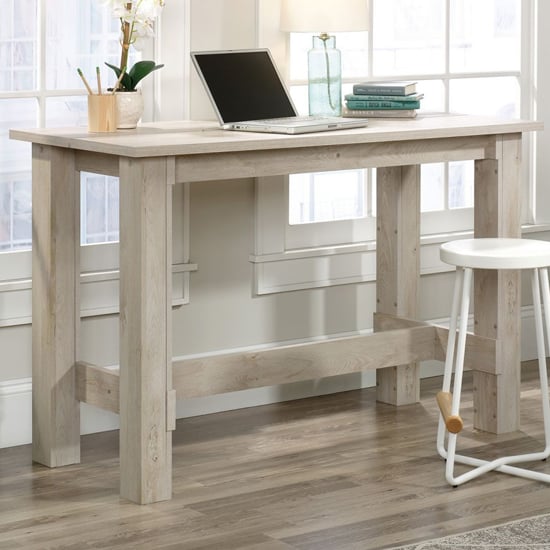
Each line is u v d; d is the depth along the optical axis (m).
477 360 5.07
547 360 6.34
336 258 5.70
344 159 4.60
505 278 4.99
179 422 5.27
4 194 4.87
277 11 5.35
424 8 5.89
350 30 5.18
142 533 3.97
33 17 4.82
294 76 5.59
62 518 4.11
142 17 4.57
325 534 3.96
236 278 5.43
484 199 5.03
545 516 4.08
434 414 5.41
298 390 5.68
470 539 3.88
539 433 5.09
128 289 4.22
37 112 4.90
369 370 5.43
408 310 5.55
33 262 4.66
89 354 5.07
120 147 4.06
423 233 6.00
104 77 5.04
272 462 4.72
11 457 4.79
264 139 4.29
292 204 5.64
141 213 4.11
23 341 4.93
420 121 5.02
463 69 6.05
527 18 6.21
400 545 3.84
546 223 6.38
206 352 5.39
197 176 4.23
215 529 4.01
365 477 4.54
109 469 4.65
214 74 4.77
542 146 6.32
